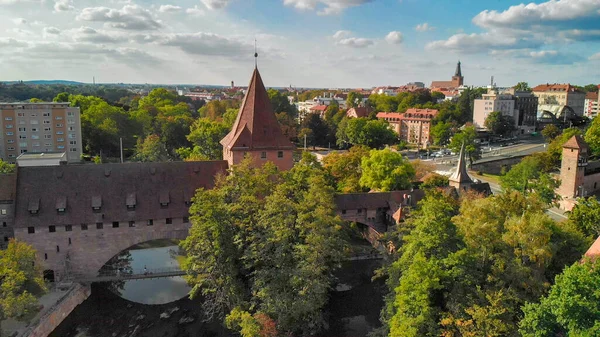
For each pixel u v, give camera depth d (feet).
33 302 180.86
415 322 144.25
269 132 257.34
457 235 166.81
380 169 315.37
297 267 185.68
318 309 202.39
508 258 157.38
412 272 151.94
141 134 547.49
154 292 236.43
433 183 317.83
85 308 217.97
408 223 197.88
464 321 140.15
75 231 226.17
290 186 214.69
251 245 193.36
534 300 149.89
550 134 593.83
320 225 186.50
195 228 196.85
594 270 130.11
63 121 474.90
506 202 196.44
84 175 236.22
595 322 115.03
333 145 653.30
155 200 238.68
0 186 228.84
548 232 161.48
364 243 291.17
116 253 233.76
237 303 192.75
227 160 261.24
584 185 367.45
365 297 229.25
